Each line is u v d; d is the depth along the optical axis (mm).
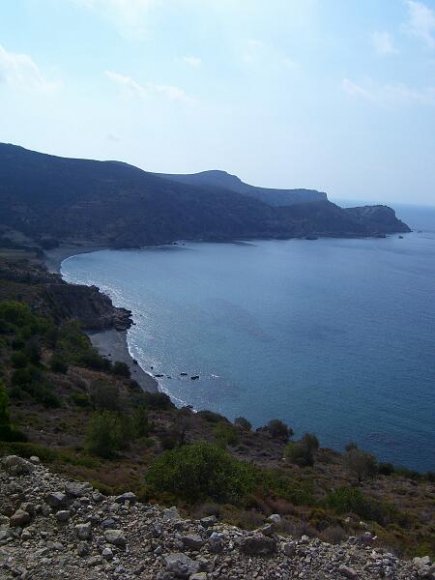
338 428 74188
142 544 14836
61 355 85250
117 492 19234
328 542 17953
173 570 13438
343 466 55188
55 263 191875
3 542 14102
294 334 118250
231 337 114688
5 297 111500
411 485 51438
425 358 104125
